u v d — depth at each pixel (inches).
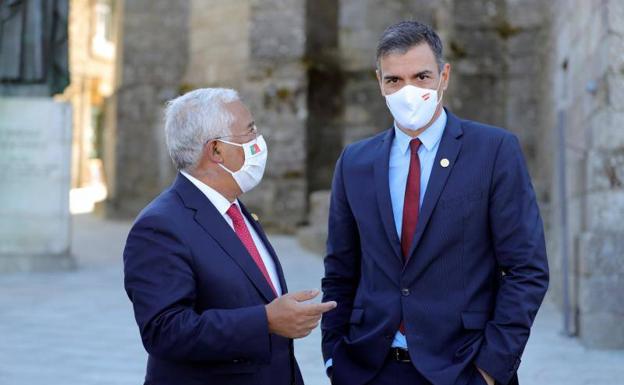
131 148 781.9
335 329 107.9
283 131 665.0
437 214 97.6
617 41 224.5
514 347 92.6
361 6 689.6
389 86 100.0
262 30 675.4
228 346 82.4
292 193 659.4
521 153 99.8
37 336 253.8
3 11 422.0
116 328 269.7
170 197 90.5
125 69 785.6
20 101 425.1
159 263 84.7
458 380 93.4
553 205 363.6
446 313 96.2
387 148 104.5
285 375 92.2
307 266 445.4
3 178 425.1
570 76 298.4
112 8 1226.0
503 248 96.7
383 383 99.5
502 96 614.2
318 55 682.2
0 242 424.5
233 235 90.4
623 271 226.8
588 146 248.5
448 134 101.0
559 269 308.3
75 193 1081.4
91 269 443.5
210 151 90.8
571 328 262.8
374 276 101.7
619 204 227.5
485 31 617.0
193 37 738.2
